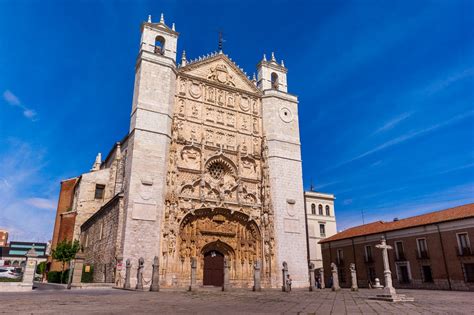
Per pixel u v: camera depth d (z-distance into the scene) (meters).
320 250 72.56
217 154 45.22
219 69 50.28
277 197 46.06
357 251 59.59
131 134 40.44
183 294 26.84
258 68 55.47
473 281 41.66
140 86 41.31
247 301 21.47
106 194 54.19
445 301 23.41
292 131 50.88
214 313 14.16
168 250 37.41
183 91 46.06
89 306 16.45
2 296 21.92
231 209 43.38
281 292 34.22
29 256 29.23
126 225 35.53
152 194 37.94
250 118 50.03
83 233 52.19
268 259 43.22
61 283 45.22
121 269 34.16
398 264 51.25
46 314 12.96
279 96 51.78
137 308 15.80
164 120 41.44
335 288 38.12
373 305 20.02
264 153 47.97
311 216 74.38
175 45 46.84
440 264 45.53
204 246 41.41
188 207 40.81
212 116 47.16
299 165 49.44
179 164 42.38
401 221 55.53
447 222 45.50
